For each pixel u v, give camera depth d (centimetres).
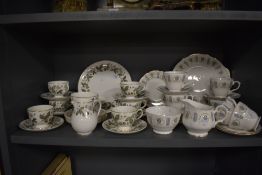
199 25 63
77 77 88
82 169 94
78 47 86
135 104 68
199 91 79
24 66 66
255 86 63
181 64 80
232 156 77
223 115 61
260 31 59
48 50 83
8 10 58
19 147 62
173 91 67
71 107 75
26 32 67
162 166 94
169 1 64
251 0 62
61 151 93
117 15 52
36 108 64
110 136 60
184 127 65
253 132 60
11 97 60
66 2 64
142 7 67
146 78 81
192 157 93
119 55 86
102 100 77
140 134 61
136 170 94
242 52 70
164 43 85
